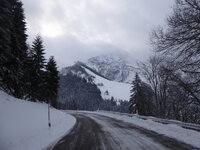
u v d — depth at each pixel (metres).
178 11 11.91
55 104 60.09
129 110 50.69
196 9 11.45
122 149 11.40
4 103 18.95
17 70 29.50
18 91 31.70
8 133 12.54
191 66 12.28
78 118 37.62
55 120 26.03
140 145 12.48
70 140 14.50
